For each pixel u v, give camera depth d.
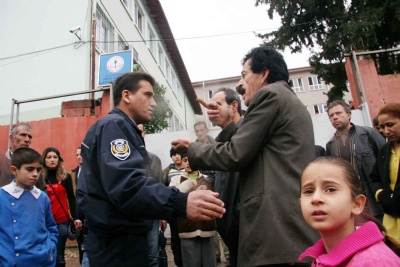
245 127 1.82
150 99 1.99
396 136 2.78
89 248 1.67
